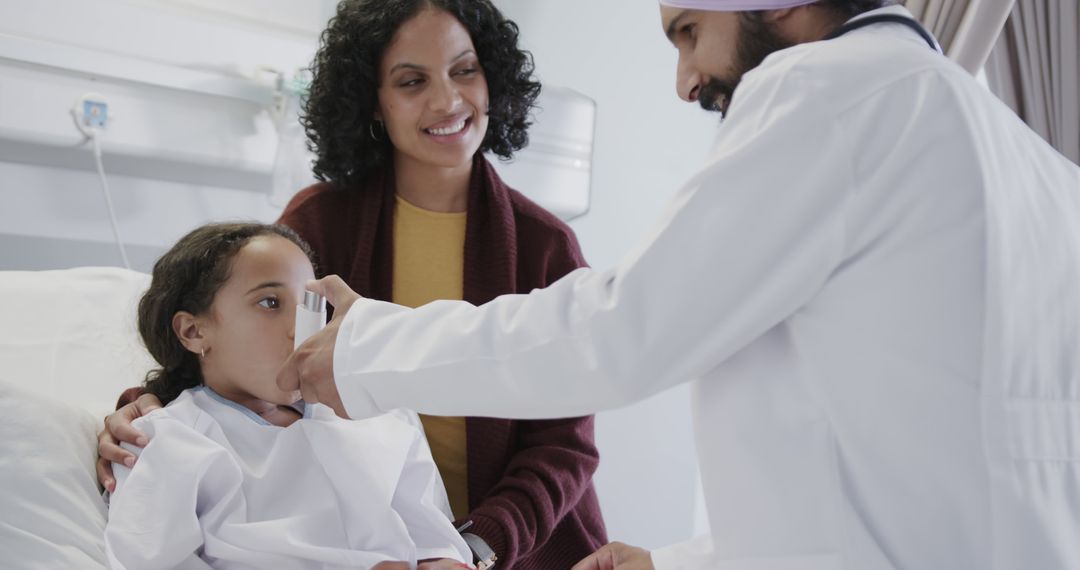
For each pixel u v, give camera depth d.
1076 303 0.93
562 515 1.62
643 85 2.97
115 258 2.14
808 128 0.90
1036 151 1.01
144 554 1.20
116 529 1.21
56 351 1.66
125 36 2.04
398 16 1.60
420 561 1.33
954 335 0.89
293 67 2.26
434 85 1.60
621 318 0.92
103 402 1.65
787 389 0.97
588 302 0.96
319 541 1.31
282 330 1.41
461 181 1.73
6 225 2.00
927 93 0.92
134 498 1.23
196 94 2.13
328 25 1.75
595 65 2.87
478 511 1.52
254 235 1.47
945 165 0.90
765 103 0.94
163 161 2.11
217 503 1.27
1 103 1.92
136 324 1.61
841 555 0.92
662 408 3.06
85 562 1.21
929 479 0.90
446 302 1.08
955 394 0.89
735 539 0.99
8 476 1.21
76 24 1.98
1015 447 0.87
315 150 1.75
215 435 1.35
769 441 0.97
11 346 1.63
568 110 2.67
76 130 2.00
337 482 1.35
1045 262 0.92
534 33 2.74
